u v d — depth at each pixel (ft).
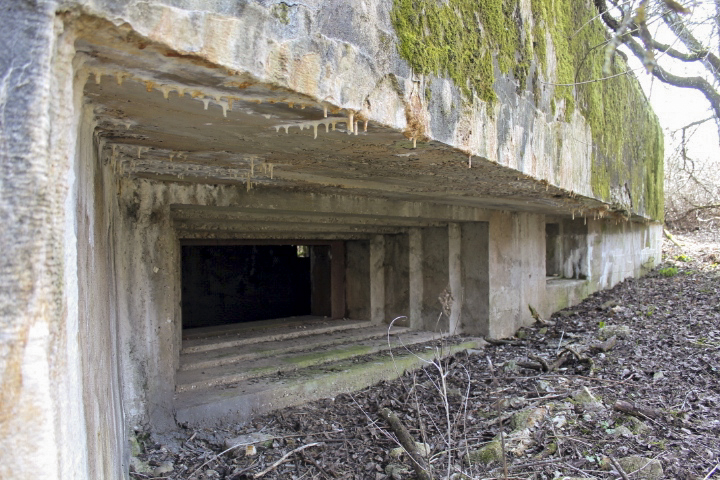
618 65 20.53
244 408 13.05
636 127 24.52
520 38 10.92
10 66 3.38
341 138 7.53
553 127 13.00
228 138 7.62
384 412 13.20
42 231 3.46
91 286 5.65
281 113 6.17
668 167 48.01
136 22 3.95
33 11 3.41
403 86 6.95
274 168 10.46
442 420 13.41
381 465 11.05
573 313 26.08
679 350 18.89
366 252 21.22
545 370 17.60
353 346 18.17
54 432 3.50
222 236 16.17
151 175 11.04
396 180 12.06
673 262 40.96
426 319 21.39
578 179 15.20
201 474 10.37
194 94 5.37
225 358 15.43
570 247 30.25
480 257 21.11
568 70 14.25
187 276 23.41
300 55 5.36
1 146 3.35
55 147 3.60
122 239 11.23
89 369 5.04
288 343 17.75
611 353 19.04
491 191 14.12
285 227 16.75
